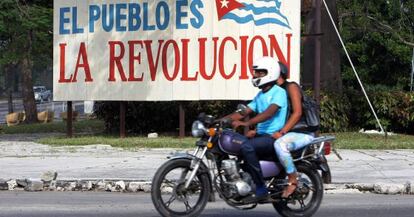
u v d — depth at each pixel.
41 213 9.63
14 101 83.75
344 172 13.30
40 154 16.77
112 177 12.66
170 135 21.69
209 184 8.20
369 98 21.83
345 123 21.62
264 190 8.18
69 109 21.52
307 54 13.75
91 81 20.80
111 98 20.58
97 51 20.72
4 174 13.10
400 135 20.72
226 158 8.13
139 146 18.36
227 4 19.25
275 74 8.42
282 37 18.78
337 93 21.98
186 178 8.16
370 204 10.47
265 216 9.34
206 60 19.55
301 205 8.59
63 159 15.59
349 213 9.57
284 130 8.26
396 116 21.62
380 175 12.93
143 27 20.19
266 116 8.27
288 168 8.16
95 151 17.33
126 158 15.70
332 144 17.41
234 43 19.23
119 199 11.12
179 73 19.84
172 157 8.12
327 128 21.17
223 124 8.10
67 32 21.08
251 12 19.03
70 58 21.06
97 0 20.67
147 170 13.58
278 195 8.29
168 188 10.47
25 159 15.64
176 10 19.81
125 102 21.67
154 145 18.34
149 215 9.45
